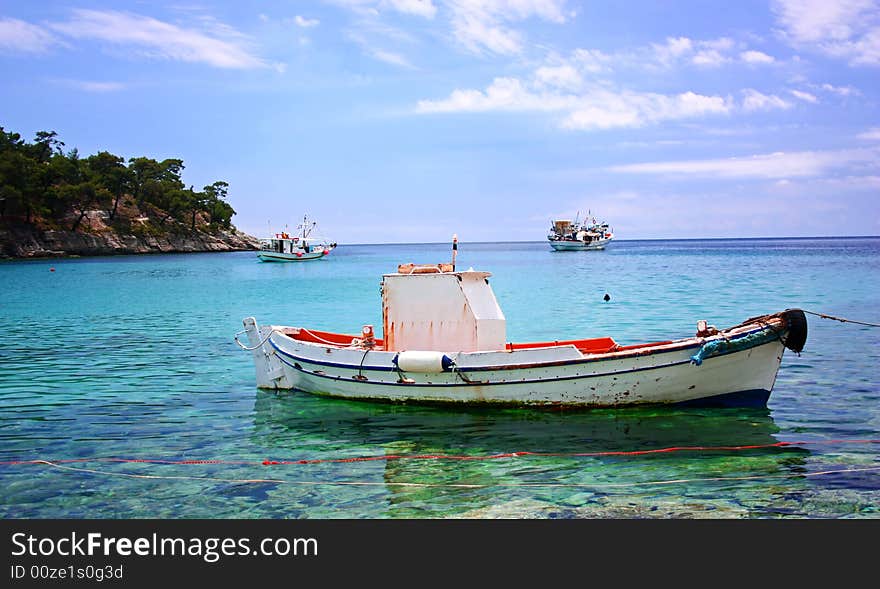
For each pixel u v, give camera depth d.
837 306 37.41
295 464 12.23
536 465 11.98
